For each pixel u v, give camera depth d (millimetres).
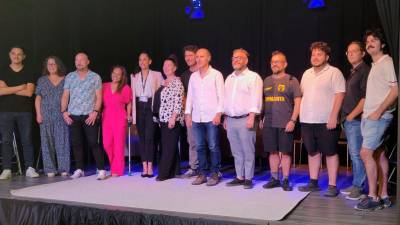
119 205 3588
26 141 5168
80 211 3674
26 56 5965
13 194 4066
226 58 6281
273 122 4184
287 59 5930
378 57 3438
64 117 5012
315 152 4078
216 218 3213
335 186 3938
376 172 3488
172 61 4793
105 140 5043
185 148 6508
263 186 4277
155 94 4863
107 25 6738
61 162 5164
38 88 5156
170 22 6598
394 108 3414
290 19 5906
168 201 3709
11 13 5984
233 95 4285
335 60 5668
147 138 4953
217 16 6312
